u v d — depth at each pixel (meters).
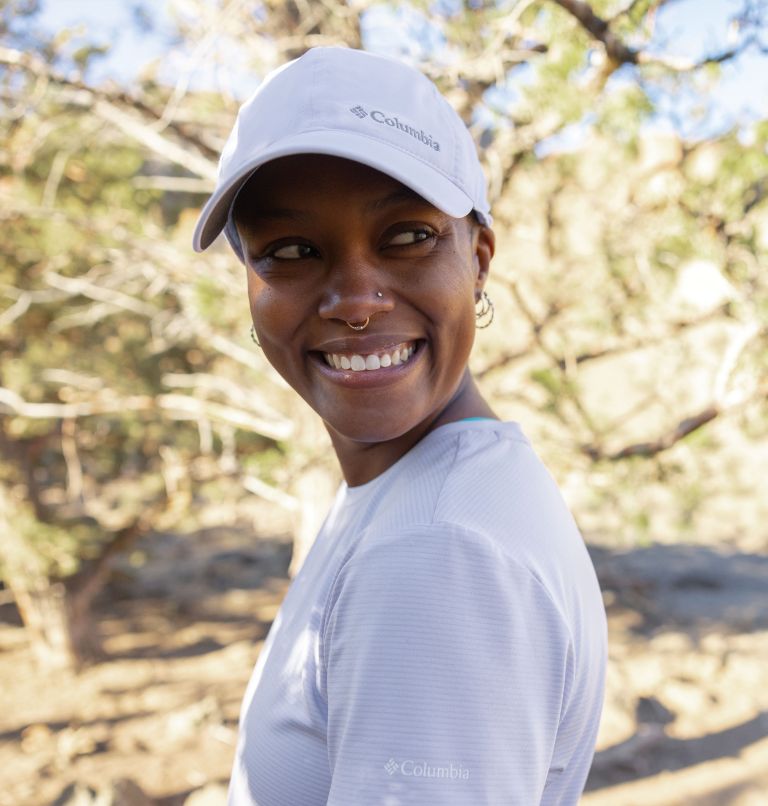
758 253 3.68
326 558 1.03
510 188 5.15
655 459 4.42
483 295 1.14
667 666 9.58
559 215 5.32
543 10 3.81
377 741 0.77
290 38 4.89
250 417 6.72
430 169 0.89
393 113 0.92
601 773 7.29
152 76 5.62
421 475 0.93
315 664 0.91
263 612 13.75
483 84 4.40
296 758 0.92
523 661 0.79
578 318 5.05
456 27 4.30
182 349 8.37
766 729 7.93
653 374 4.86
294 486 6.14
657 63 3.49
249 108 0.96
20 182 7.08
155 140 5.64
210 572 15.62
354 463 1.09
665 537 14.49
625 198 4.86
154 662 11.64
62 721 9.75
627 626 11.14
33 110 6.02
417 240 0.94
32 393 8.85
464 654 0.77
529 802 0.78
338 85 0.92
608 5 3.50
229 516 14.87
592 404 5.02
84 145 6.80
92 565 11.52
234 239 1.09
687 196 4.05
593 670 0.94
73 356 8.48
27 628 12.74
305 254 0.95
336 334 0.96
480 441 0.96
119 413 8.15
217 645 12.29
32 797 7.75
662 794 6.89
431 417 1.04
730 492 4.96
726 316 4.17
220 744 8.85
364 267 0.93
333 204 0.91
